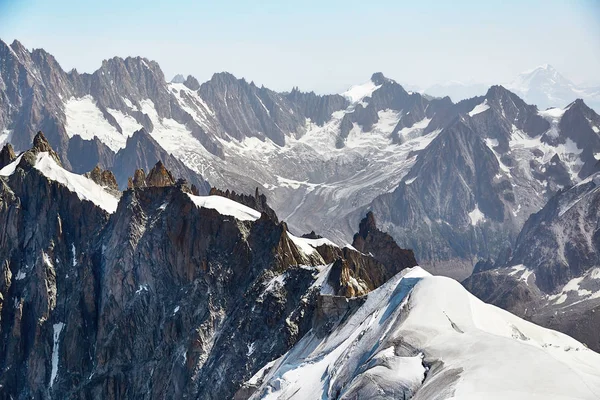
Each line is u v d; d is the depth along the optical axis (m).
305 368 154.50
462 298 131.62
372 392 113.81
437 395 104.12
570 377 101.31
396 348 122.25
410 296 136.38
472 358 110.31
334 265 188.00
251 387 170.50
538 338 134.88
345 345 151.00
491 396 98.81
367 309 157.00
